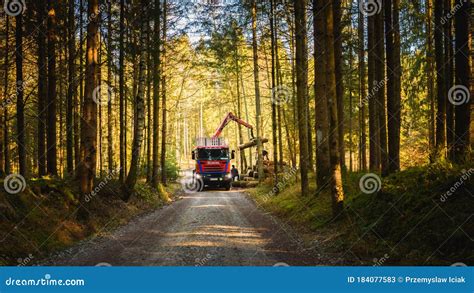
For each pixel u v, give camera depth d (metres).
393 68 13.01
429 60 19.42
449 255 8.03
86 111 14.82
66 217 13.17
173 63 26.67
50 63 17.39
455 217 8.60
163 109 32.19
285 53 28.66
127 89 23.95
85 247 11.22
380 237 10.12
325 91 15.93
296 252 10.39
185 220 16.48
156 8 21.22
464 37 10.59
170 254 10.20
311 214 14.74
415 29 20.38
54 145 17.47
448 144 11.98
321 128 16.23
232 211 19.34
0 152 17.41
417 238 8.98
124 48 20.58
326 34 13.12
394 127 13.45
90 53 14.95
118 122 35.09
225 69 31.52
